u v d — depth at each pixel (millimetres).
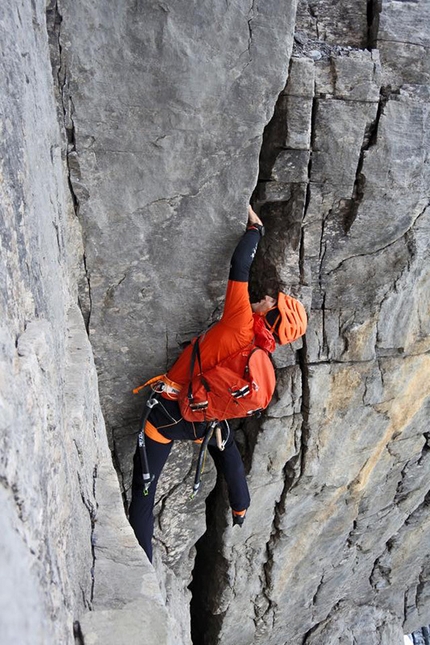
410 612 6812
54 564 1109
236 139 3039
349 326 3930
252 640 5773
